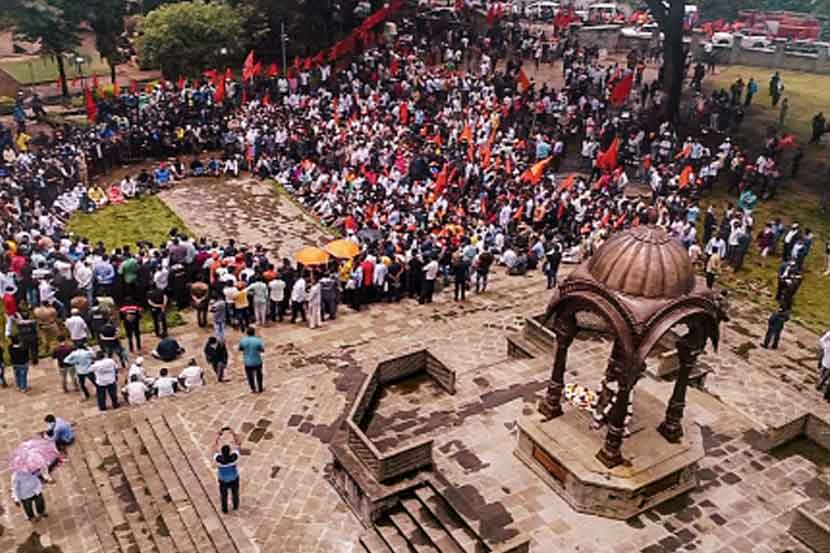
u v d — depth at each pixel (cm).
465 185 3469
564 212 3256
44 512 1784
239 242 3378
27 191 3488
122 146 4178
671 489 1700
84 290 2605
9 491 1853
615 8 7081
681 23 4225
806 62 5638
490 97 4456
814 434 1903
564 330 1730
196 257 2769
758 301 2886
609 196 3394
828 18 7488
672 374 2153
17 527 1747
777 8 8725
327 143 4009
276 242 3397
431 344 2459
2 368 2248
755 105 4875
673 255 1585
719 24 6675
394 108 4353
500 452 1817
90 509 1797
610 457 1650
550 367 2186
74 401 2191
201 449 1920
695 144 3847
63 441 1966
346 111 4425
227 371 2339
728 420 1972
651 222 3111
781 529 1622
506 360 2278
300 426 2017
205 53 5081
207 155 4356
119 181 3991
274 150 4181
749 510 1673
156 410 2084
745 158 3912
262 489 1797
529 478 1734
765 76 5491
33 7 4588
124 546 1691
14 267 2636
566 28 5966
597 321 2358
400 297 2844
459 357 2366
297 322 2678
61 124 4453
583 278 1636
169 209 3716
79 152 3872
